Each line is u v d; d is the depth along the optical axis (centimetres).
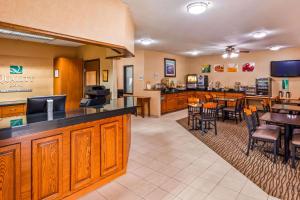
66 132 213
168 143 429
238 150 388
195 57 1002
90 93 433
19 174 180
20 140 179
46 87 554
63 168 212
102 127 251
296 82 747
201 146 410
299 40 595
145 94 771
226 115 687
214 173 291
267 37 552
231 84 899
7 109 450
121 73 847
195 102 593
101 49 525
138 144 421
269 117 356
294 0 304
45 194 199
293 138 313
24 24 204
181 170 301
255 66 834
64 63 541
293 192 242
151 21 405
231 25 436
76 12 249
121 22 310
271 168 308
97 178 248
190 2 311
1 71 475
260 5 322
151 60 803
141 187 253
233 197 232
